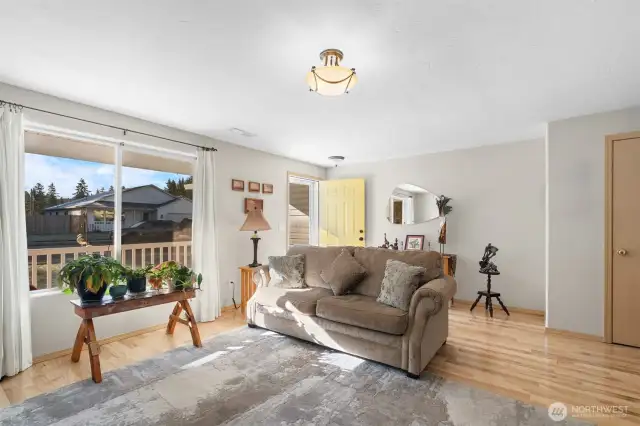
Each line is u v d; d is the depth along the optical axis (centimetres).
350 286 318
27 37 186
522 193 424
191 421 187
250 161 463
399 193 531
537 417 191
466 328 351
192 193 404
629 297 298
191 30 179
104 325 309
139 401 207
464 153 469
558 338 321
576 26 174
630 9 159
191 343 306
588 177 321
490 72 229
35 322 265
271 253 494
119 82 248
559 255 335
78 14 165
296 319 308
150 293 284
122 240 356
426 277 291
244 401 208
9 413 194
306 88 258
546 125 349
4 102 244
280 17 167
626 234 300
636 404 205
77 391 219
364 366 257
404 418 191
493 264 409
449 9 159
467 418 190
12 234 244
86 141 306
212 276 385
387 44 192
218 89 261
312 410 199
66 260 314
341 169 603
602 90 261
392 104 292
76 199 314
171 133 365
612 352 285
